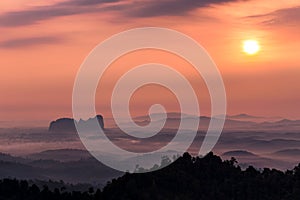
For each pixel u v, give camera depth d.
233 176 103.94
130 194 93.00
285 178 105.56
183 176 98.62
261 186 101.31
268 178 104.62
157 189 93.75
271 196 99.38
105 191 97.56
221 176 103.50
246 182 101.38
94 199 98.62
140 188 94.06
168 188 95.00
